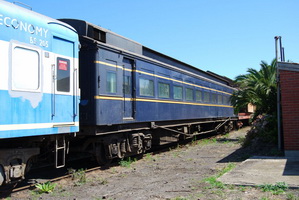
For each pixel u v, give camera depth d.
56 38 6.68
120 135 9.50
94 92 8.09
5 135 5.31
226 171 7.37
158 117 11.25
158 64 11.47
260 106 12.91
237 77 14.50
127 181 7.08
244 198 5.00
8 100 5.41
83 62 8.33
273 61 12.77
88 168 8.90
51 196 5.87
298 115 8.76
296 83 8.80
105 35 8.88
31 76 5.92
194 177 7.08
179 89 13.35
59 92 6.62
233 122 23.64
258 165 7.76
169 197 5.37
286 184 5.67
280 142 10.05
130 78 9.77
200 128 17.33
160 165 9.17
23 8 5.98
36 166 8.07
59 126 6.54
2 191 5.98
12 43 5.56
